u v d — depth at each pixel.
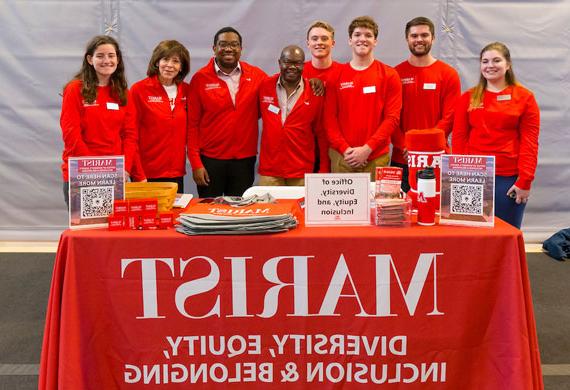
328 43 3.52
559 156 4.32
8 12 4.09
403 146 3.66
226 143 3.50
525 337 1.77
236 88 3.48
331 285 1.82
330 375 1.88
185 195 2.38
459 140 3.24
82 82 3.12
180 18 4.12
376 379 1.87
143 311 1.83
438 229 1.86
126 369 1.86
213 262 1.81
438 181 1.97
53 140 4.25
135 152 3.34
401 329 1.84
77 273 1.81
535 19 4.15
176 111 3.44
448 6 4.13
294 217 1.93
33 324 2.99
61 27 4.12
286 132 3.41
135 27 4.13
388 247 1.80
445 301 1.82
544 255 4.15
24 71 4.16
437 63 3.60
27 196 4.32
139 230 1.87
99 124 3.14
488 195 1.85
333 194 1.93
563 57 4.19
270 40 4.16
